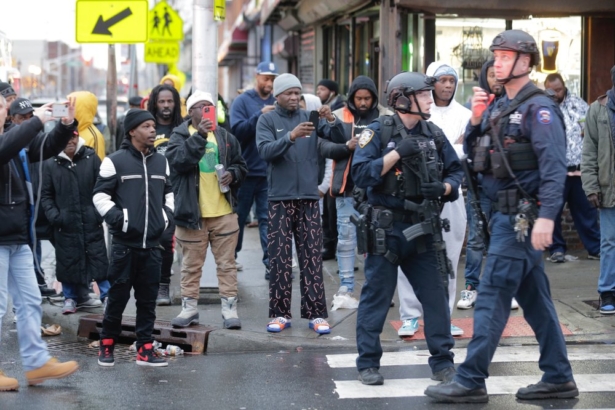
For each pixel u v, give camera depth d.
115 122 13.64
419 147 6.67
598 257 11.65
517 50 6.27
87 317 9.27
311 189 8.62
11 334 9.04
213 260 9.97
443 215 8.03
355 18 16.33
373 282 6.96
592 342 8.27
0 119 6.98
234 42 32.84
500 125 6.34
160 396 6.89
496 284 6.39
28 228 7.12
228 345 8.47
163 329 8.73
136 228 7.67
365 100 9.01
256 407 6.57
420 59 12.53
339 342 8.37
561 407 6.45
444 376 6.95
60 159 9.42
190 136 8.51
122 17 11.74
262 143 8.55
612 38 12.68
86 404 6.69
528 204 6.29
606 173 8.86
